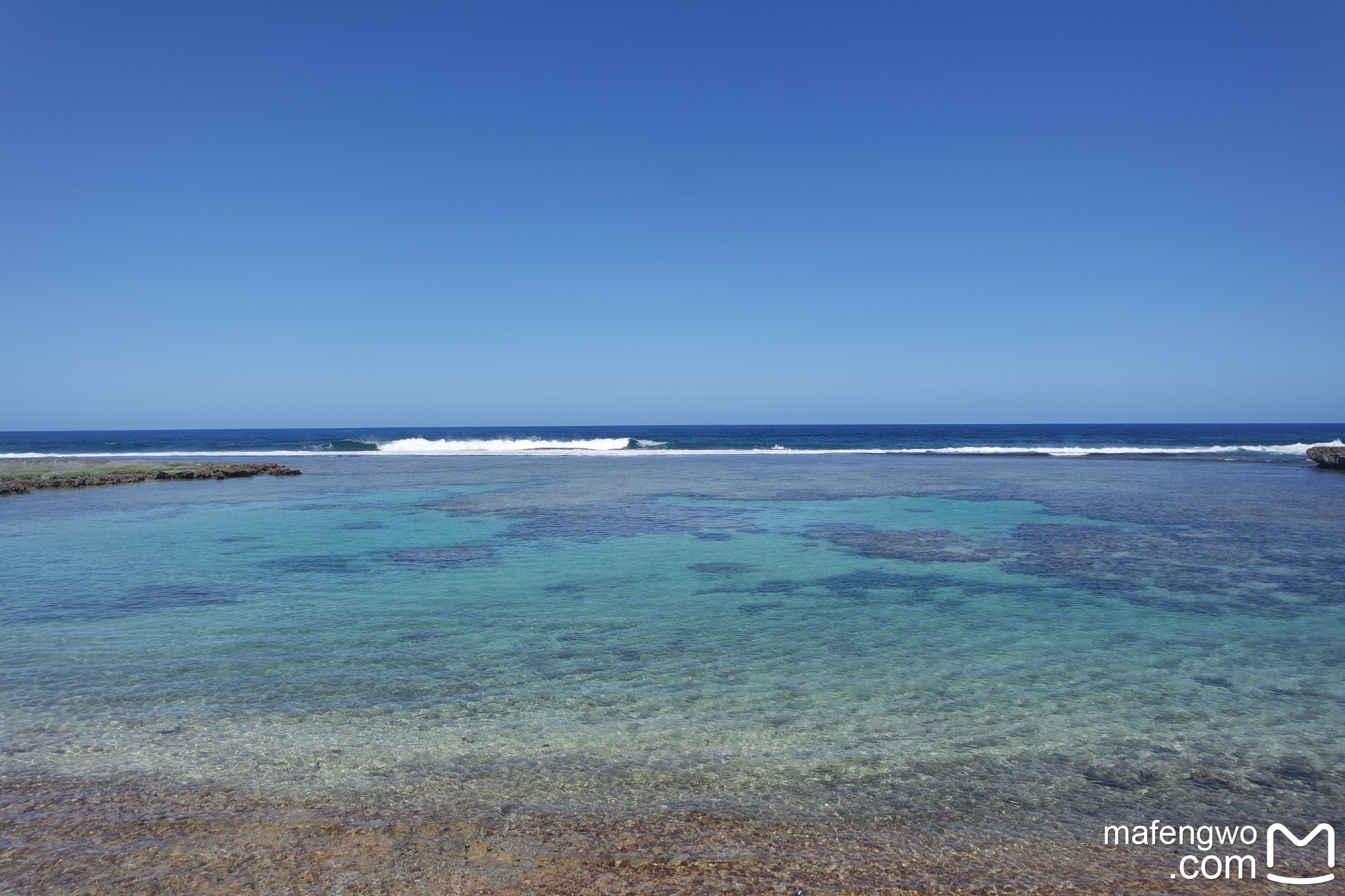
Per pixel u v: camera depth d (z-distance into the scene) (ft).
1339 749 21.43
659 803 17.98
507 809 17.61
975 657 29.91
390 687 26.13
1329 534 60.44
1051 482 110.83
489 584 43.16
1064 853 16.10
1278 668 28.53
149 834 16.38
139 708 23.89
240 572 46.62
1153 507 78.89
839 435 394.73
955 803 18.16
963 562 50.14
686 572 46.75
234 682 26.48
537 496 93.91
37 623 34.45
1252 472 130.31
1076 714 23.97
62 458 183.32
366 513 76.59
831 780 19.29
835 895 14.42
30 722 22.70
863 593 41.22
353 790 18.54
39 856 15.44
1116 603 38.96
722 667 28.55
